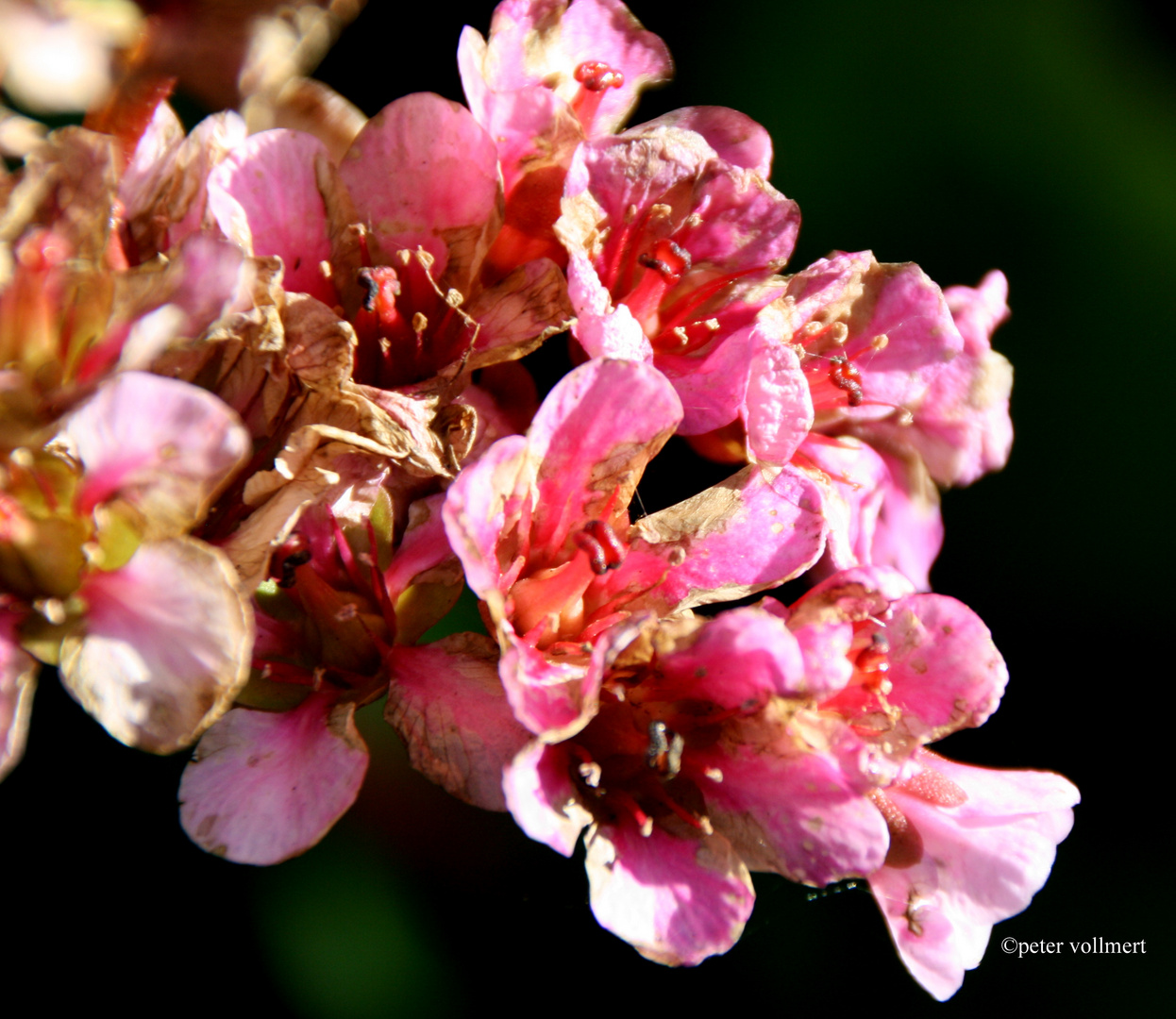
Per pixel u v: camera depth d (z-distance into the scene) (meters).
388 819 0.25
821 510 0.24
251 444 0.23
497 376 0.25
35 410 0.23
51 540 0.23
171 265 0.23
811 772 0.23
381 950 0.25
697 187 0.25
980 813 0.24
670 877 0.23
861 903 0.26
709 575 0.24
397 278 0.24
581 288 0.24
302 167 0.24
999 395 0.26
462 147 0.24
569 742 0.24
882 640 0.24
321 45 0.24
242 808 0.23
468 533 0.23
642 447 0.24
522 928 0.25
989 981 0.26
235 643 0.22
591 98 0.26
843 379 0.25
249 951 0.25
